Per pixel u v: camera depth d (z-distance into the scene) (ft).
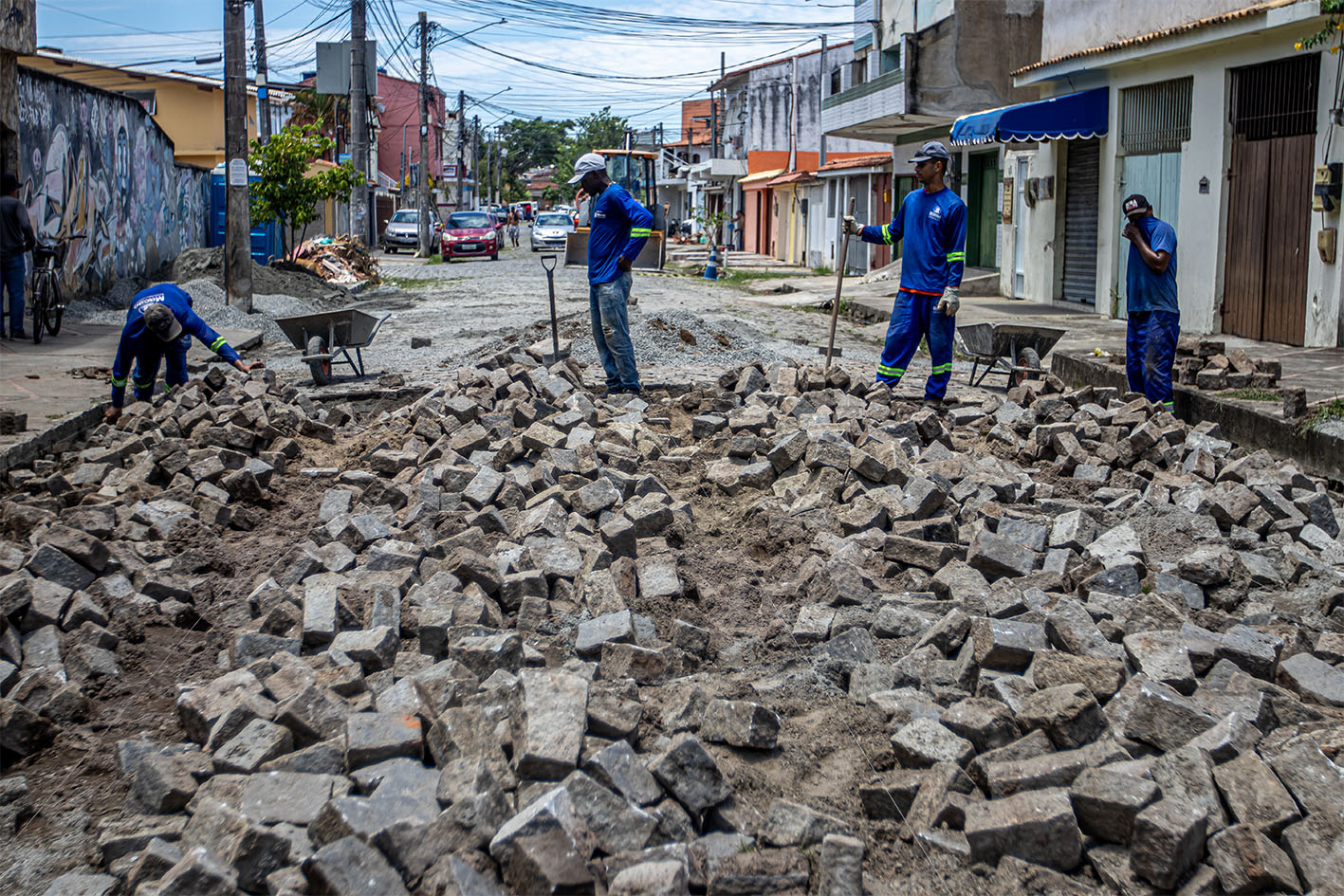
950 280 29.12
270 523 19.88
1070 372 39.42
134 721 12.83
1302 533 18.31
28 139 55.16
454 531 18.33
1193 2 50.98
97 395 33.22
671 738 11.80
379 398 32.73
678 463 22.09
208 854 9.05
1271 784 9.93
